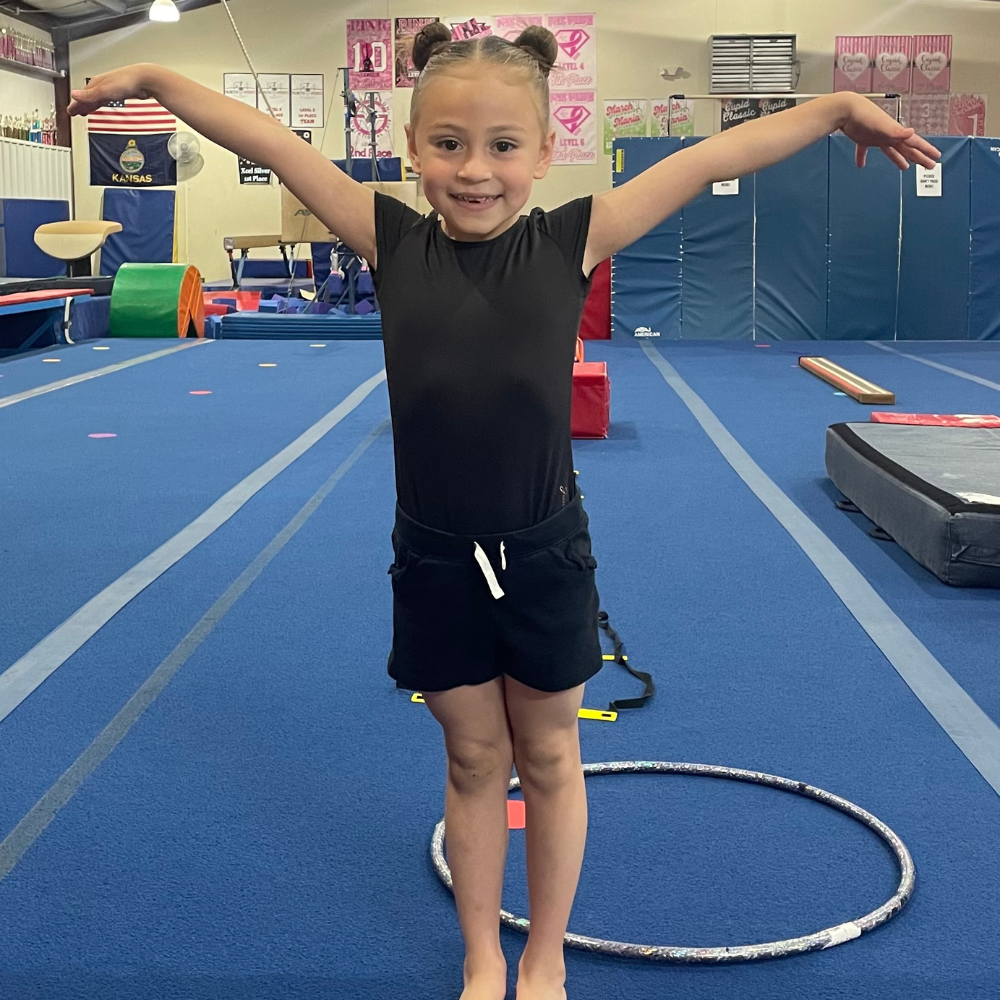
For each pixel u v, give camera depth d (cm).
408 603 168
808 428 696
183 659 327
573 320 166
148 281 1200
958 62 1733
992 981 187
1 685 307
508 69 156
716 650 335
